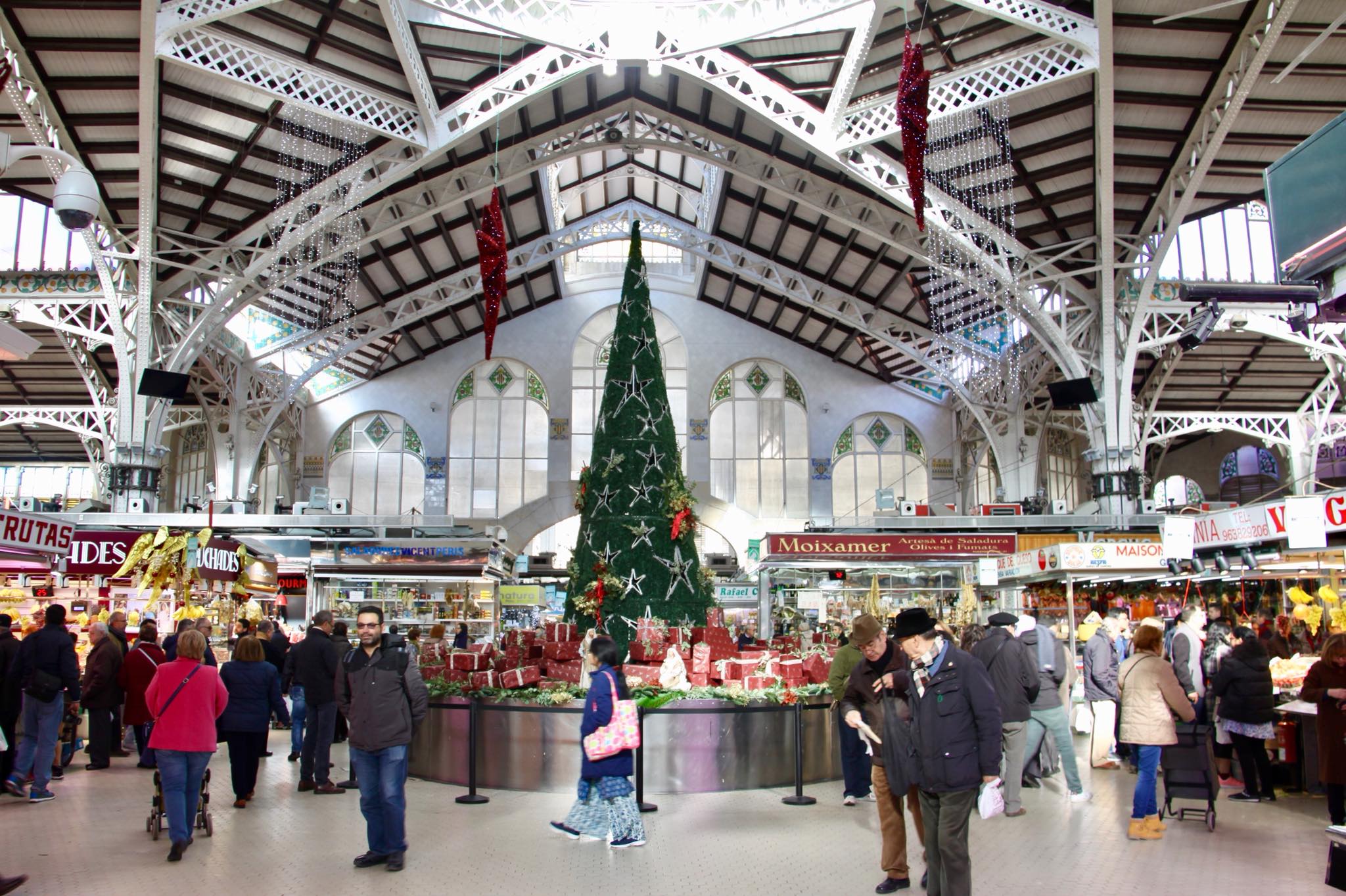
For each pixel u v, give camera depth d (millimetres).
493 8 17531
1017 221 23594
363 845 7398
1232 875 6453
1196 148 20531
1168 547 12969
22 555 12289
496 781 9664
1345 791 7266
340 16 18797
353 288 29891
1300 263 5500
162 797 7621
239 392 31234
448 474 36500
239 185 23062
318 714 9695
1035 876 6445
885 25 18938
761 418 37344
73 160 7988
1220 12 17266
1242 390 31172
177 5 17062
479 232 11664
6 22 17281
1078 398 24531
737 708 9648
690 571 11516
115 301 23844
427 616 19438
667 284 38000
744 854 7082
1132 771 10641
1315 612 12188
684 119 25047
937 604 20797
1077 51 18047
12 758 9500
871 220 25969
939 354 32688
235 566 15156
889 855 6156
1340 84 18812
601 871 6625
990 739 5164
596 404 37188
